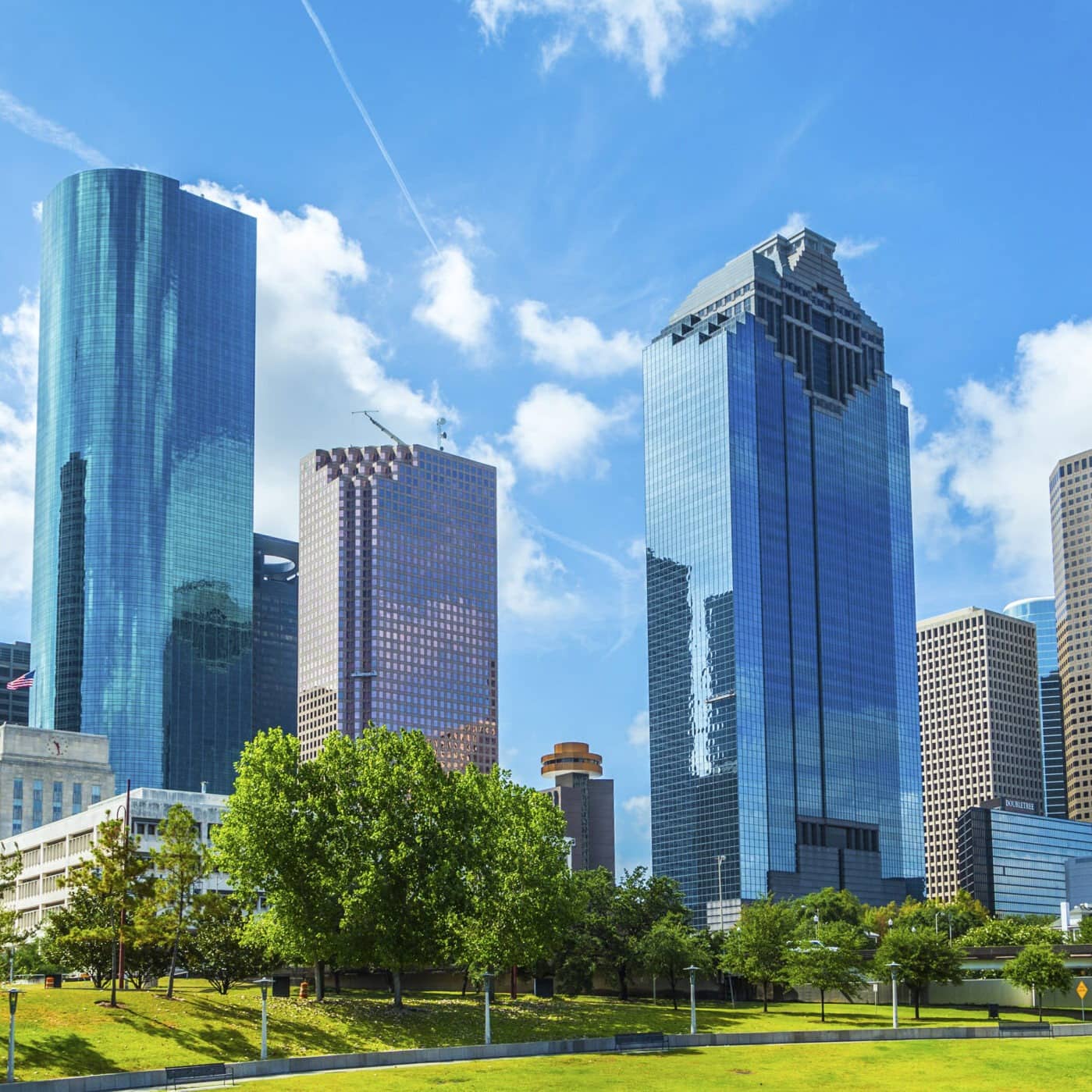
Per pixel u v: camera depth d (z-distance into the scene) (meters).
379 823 135.75
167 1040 110.38
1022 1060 117.06
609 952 172.75
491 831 148.75
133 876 129.25
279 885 134.38
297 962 151.25
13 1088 91.12
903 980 157.38
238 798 136.12
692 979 132.75
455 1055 114.75
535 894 144.62
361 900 130.00
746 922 181.88
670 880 189.00
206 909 136.38
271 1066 105.12
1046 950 164.50
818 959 161.50
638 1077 106.06
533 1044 118.94
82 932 124.69
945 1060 117.00
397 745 146.88
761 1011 165.00
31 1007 114.25
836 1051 122.38
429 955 138.75
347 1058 109.94
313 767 140.50
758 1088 102.69
